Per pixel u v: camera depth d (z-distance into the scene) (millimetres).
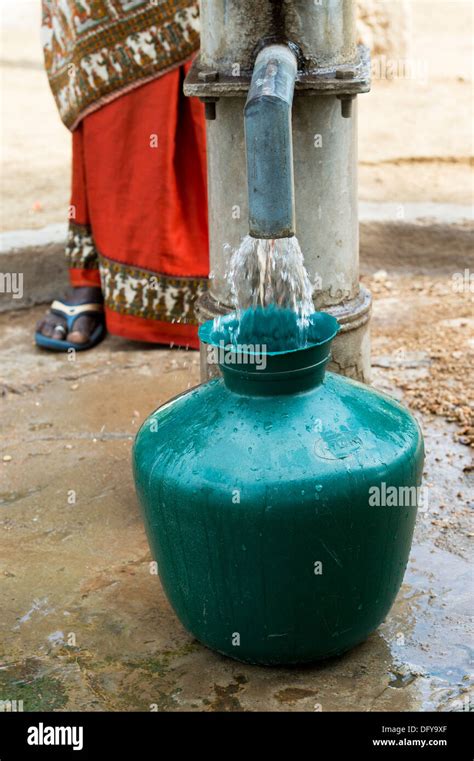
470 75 8469
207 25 3109
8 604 3191
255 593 2666
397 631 2996
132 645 2994
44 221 5910
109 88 4422
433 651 2912
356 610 2748
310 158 3209
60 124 7961
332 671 2855
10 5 11484
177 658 2936
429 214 5621
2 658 2955
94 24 4332
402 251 5625
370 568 2703
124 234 4660
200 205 4641
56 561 3408
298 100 3135
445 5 10797
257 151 2465
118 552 3451
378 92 8172
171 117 4410
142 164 4520
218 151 3258
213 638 2822
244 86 2984
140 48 4324
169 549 2736
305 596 2668
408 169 6566
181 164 4578
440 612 3062
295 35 3025
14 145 7449
